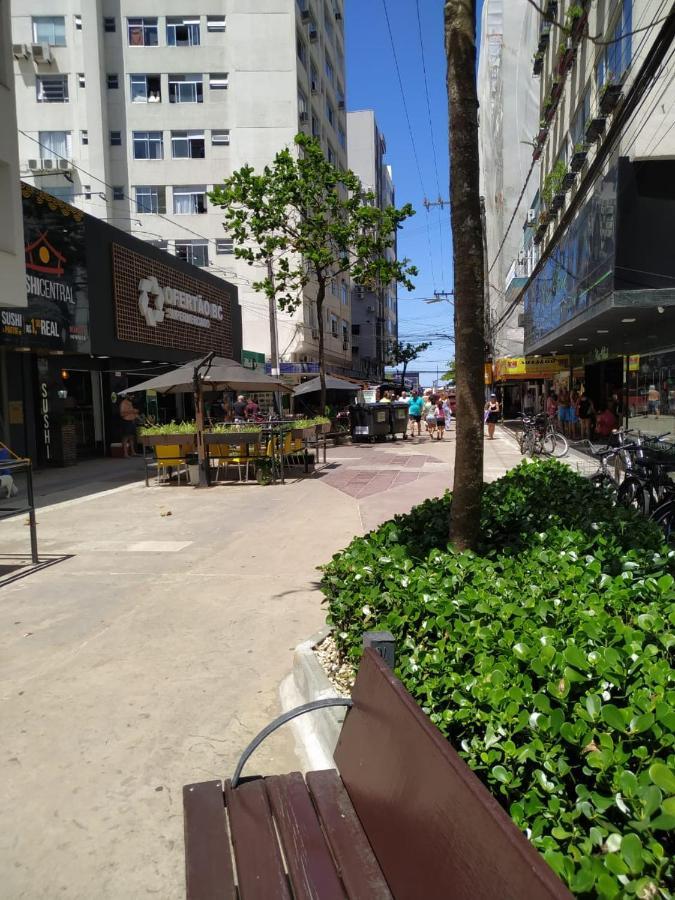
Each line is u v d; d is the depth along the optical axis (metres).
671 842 1.53
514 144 36.56
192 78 35.03
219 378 13.37
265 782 2.33
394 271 22.42
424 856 1.55
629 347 15.99
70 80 34.41
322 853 1.91
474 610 2.81
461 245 3.75
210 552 7.41
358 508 9.90
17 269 13.12
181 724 3.57
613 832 1.50
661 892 1.29
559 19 19.50
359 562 3.71
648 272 11.25
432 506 5.38
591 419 20.34
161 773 3.11
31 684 4.09
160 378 14.08
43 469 16.81
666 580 3.01
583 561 3.59
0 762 3.22
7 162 12.77
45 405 17.03
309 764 3.16
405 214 22.00
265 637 4.79
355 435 23.31
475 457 3.97
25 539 8.34
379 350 75.06
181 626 5.05
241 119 35.06
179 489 12.79
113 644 4.72
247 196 21.50
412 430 25.69
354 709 2.32
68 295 16.52
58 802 2.90
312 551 7.30
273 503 10.70
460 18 3.62
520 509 5.03
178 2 34.69
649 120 11.25
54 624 5.16
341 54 50.59
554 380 31.09
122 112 34.91
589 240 13.06
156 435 13.19
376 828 1.87
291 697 3.79
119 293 18.91
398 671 2.54
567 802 1.71
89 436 20.33
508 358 29.55
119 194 35.19
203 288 25.33
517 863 1.21
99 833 2.70
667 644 2.36
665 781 1.55
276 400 26.80
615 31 14.08
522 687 2.14
